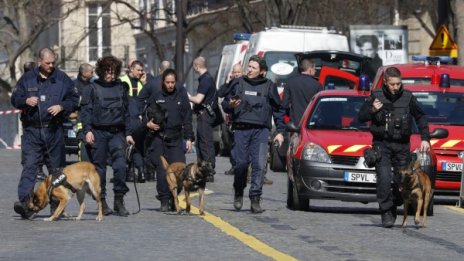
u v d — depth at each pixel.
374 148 34.00
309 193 38.34
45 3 117.50
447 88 47.00
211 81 46.88
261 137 37.56
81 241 30.02
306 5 104.25
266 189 49.25
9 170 59.72
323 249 28.95
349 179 37.97
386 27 93.50
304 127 40.88
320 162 38.28
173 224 34.06
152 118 36.91
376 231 33.22
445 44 64.31
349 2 104.81
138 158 50.66
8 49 119.44
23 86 35.56
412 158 33.97
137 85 51.97
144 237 30.89
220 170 60.47
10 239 30.42
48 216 36.38
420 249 29.45
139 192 46.16
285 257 27.23
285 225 34.28
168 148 37.44
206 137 46.81
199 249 28.56
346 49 73.12
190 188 36.56
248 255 27.53
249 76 37.66
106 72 35.97
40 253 27.80
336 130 40.44
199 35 137.25
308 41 72.19
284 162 61.53
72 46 133.62
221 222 34.72
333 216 37.62
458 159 43.62
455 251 29.19
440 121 45.78
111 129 36.09
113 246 29.06
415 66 50.12
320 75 66.38
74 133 63.06
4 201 41.78
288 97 49.75
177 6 100.50
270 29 72.12
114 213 36.94
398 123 33.72
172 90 37.12
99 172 36.28
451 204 45.00
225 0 125.81
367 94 42.09
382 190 34.00
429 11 108.62
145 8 137.50
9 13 118.56
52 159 36.00
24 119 35.75
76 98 36.16
